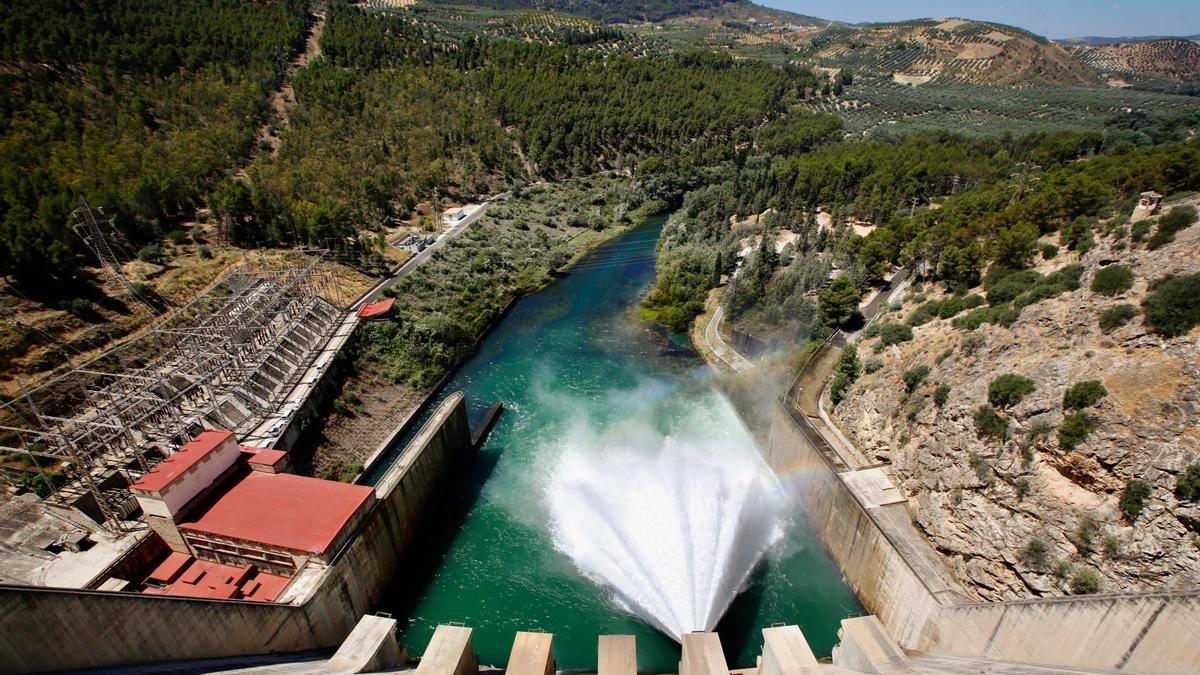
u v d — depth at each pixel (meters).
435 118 198.62
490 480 78.44
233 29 198.62
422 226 152.50
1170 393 45.53
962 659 46.59
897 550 54.75
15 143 109.88
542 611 59.97
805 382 82.88
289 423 73.31
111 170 112.38
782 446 77.75
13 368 67.56
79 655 35.28
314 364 87.44
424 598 61.62
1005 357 58.12
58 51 148.25
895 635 55.34
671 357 108.19
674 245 147.50
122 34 173.38
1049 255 75.75
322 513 56.12
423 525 70.12
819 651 55.41
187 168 127.19
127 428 59.41
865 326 93.69
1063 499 48.06
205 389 73.88
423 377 95.81
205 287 96.31
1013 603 44.97
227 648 44.06
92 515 56.81
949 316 73.50
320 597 51.44
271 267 107.31
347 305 107.81
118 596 37.19
